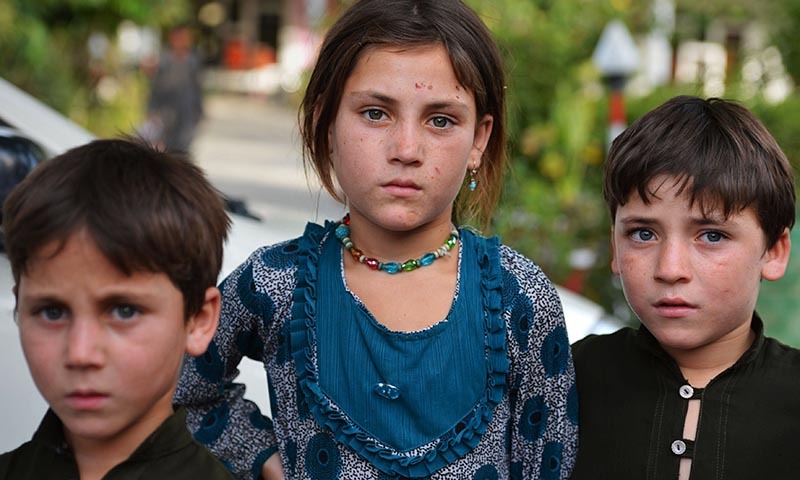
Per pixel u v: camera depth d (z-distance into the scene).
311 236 2.32
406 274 2.23
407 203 2.13
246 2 32.72
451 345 2.18
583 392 2.45
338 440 2.15
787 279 5.58
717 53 14.94
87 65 11.78
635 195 2.30
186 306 1.92
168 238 1.85
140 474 1.92
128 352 1.83
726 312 2.28
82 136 3.66
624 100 7.87
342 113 2.18
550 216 6.62
